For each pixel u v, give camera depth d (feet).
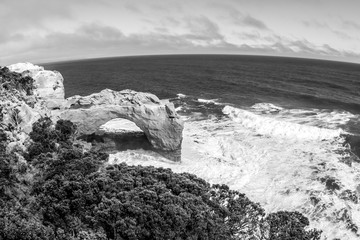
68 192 71.77
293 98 254.47
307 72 459.73
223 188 79.20
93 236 57.00
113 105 136.77
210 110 216.13
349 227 92.53
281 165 129.49
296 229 66.69
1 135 97.60
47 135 108.58
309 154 139.85
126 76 433.89
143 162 130.21
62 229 62.75
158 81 369.71
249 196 108.37
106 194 69.05
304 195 107.55
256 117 183.52
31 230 57.72
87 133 138.00
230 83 334.85
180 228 59.98
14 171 83.25
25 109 112.27
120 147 140.05
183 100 250.16
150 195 64.69
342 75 437.58
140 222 60.13
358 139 157.28
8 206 69.41
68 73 515.09
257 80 357.41
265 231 71.26
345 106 229.25
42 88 144.46
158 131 132.46
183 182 74.59
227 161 134.31
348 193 107.76
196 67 547.08
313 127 166.40
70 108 139.74
